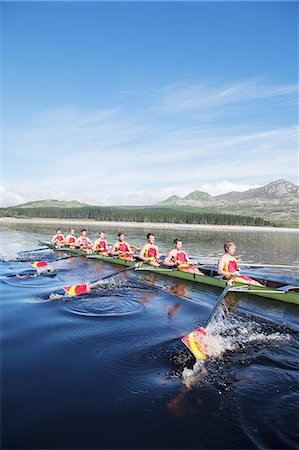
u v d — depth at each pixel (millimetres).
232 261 13312
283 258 27109
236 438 4703
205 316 10023
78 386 5855
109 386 5883
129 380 6109
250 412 5289
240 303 11484
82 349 7367
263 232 87938
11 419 4926
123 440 4582
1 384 5852
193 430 4840
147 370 6492
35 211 159125
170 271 15938
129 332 8453
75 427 4801
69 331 8445
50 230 60156
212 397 5668
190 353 7285
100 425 4867
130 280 14977
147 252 17312
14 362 6695
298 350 7672
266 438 4727
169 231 72812
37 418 4965
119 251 20000
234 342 8055
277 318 9938
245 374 6473
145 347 7531
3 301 11156
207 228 102688
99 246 22344
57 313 9898
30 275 16031
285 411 5332
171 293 12750
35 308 10375
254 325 9312
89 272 17000
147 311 10336
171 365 6727
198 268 15633
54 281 14617
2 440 4496
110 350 7336
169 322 9344
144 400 5512
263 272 19312
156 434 4727
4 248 28656
